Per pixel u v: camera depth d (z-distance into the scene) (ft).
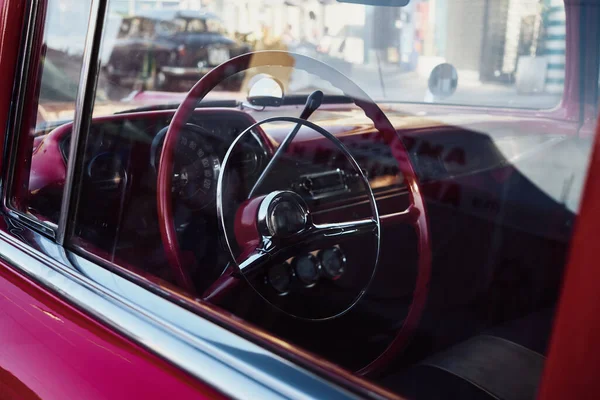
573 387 2.19
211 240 4.87
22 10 4.77
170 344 3.36
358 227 5.22
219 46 5.80
